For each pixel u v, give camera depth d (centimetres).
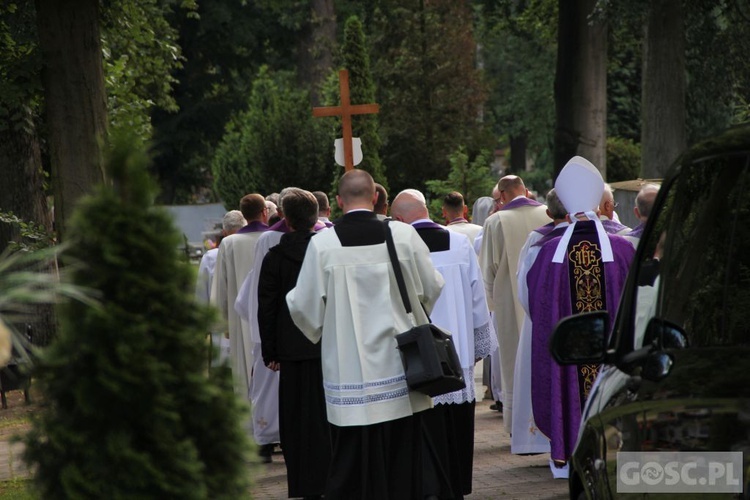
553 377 1745
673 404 725
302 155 8375
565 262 1733
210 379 837
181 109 11081
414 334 1327
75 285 805
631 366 836
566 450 1748
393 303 1361
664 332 790
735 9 5400
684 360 744
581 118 5531
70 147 2955
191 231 8894
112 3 3719
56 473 816
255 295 2092
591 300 1725
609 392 870
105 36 3875
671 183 866
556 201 1797
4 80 2950
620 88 8412
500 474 1909
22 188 3772
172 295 815
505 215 2238
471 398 1695
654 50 5278
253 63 11275
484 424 2458
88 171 2953
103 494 797
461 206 2514
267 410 2127
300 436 1697
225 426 839
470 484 1697
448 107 7881
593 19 4700
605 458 845
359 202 1391
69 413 805
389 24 7975
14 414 2662
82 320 798
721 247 745
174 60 4962
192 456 809
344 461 1380
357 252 1364
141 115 4412
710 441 678
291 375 1698
